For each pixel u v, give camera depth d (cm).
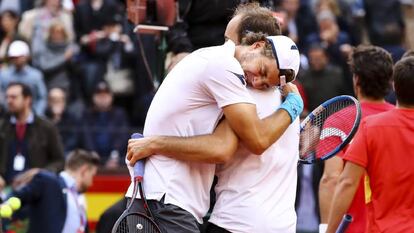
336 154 1653
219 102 1444
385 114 1641
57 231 2356
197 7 1867
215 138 1448
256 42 1475
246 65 1464
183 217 1453
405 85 1623
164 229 1449
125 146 3309
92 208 3175
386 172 1617
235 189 1484
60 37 3612
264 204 1476
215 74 1443
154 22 1872
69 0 3756
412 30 4384
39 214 2353
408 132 1617
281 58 1448
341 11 4044
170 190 1456
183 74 1468
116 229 1430
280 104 1502
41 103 3428
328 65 3559
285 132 1500
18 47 3406
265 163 1483
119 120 3397
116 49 3628
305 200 2770
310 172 2759
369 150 1631
